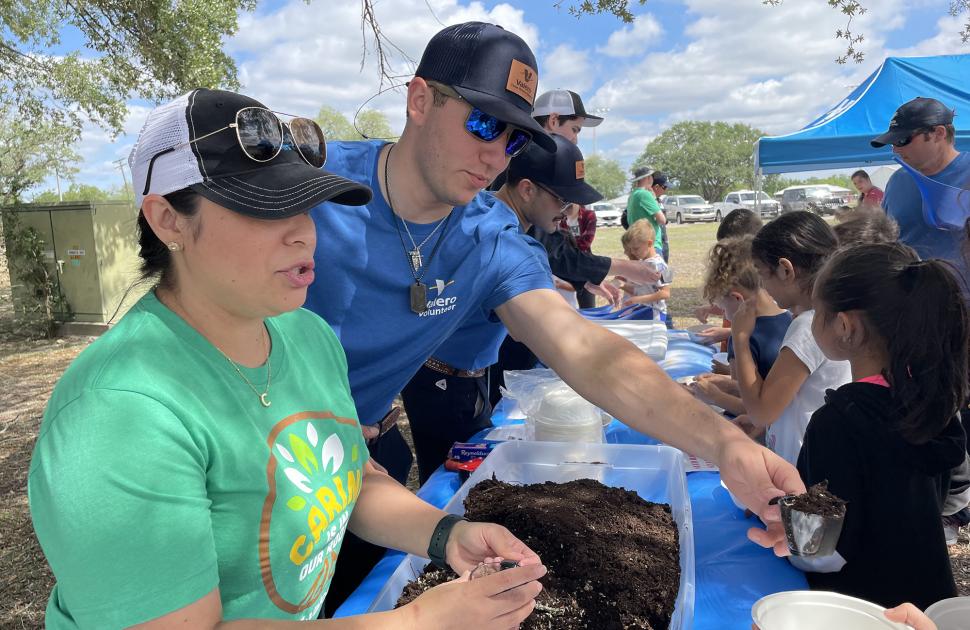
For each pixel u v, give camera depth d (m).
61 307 9.81
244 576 0.88
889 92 6.39
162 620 0.72
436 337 1.77
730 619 1.26
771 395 1.97
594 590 1.20
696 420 1.41
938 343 1.34
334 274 1.58
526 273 1.78
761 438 2.28
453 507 1.51
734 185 65.12
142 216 0.87
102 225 9.55
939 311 1.35
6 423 5.88
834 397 1.46
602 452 1.82
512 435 2.30
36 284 9.66
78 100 9.39
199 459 0.80
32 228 9.57
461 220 1.69
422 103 1.47
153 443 0.74
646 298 4.52
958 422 1.40
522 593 0.85
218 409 0.85
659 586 1.21
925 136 3.59
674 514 1.55
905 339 1.37
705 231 25.30
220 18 7.24
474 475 1.68
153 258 0.90
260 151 0.82
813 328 1.62
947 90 6.16
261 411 0.91
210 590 0.76
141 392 0.76
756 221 3.78
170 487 0.74
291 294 0.87
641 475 1.77
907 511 1.36
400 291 1.65
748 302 2.40
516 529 1.37
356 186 0.88
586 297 5.45
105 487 0.70
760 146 6.51
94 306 9.71
